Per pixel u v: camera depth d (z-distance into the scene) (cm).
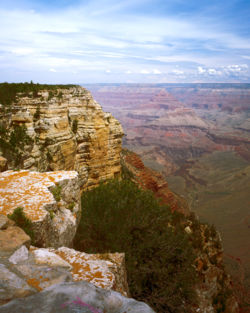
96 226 1705
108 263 623
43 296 265
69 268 550
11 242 541
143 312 251
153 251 1844
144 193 2080
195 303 2080
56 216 925
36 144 2764
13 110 2644
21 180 1046
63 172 1154
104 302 263
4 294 327
